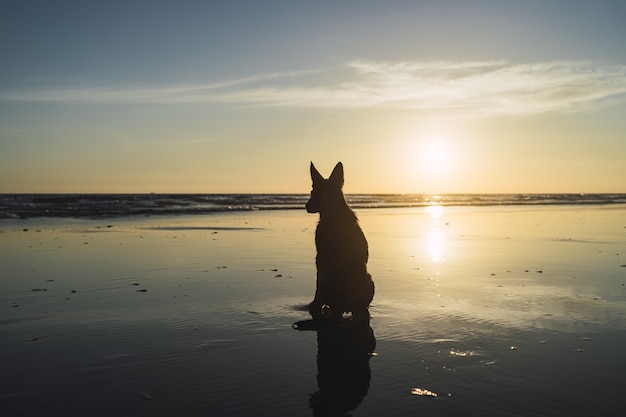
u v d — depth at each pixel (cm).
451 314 652
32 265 1018
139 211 3062
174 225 2086
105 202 4197
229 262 1080
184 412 367
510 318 634
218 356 489
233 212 3225
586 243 1510
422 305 701
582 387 417
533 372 450
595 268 1034
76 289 791
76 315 633
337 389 413
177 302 707
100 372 443
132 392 401
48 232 1717
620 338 552
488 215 3145
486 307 691
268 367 462
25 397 388
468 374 445
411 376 441
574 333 570
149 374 440
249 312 656
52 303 697
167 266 1020
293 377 438
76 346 513
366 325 600
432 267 1034
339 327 594
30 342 523
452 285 843
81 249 1270
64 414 361
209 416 361
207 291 781
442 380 432
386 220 2589
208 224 2166
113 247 1316
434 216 3000
